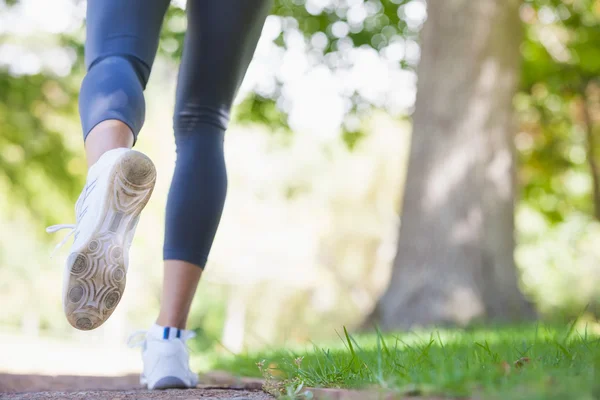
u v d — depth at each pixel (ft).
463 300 21.56
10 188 33.35
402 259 22.80
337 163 79.10
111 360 14.71
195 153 6.63
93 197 4.76
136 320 71.20
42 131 32.50
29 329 61.31
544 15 34.45
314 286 80.94
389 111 32.68
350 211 80.18
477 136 22.81
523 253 62.95
